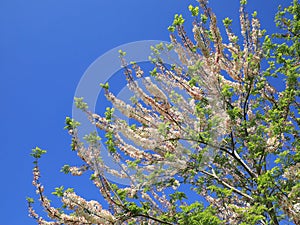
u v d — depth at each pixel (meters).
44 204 5.65
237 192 7.95
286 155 7.04
